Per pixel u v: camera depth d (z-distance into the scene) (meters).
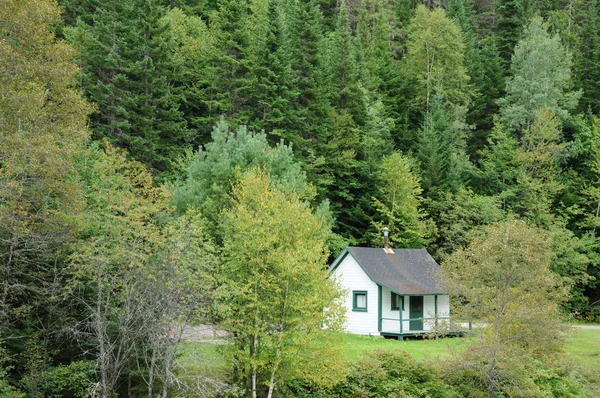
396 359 21.12
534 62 52.78
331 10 69.88
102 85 36.12
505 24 66.69
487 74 61.53
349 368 20.34
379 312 29.98
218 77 43.00
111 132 36.16
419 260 33.69
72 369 16.39
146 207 17.45
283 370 17.48
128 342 16.77
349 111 45.69
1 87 17.16
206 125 43.28
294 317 17.06
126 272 15.87
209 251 18.14
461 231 43.69
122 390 17.70
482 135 56.78
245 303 17.69
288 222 18.50
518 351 18.98
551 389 21.58
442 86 56.03
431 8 82.31
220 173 22.36
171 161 38.06
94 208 18.89
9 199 17.44
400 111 56.84
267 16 43.19
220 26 45.22
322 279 17.89
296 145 39.78
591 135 52.81
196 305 15.44
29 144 16.08
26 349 16.31
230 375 18.75
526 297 19.03
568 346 30.11
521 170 48.25
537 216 46.12
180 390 17.12
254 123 39.62
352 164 44.41
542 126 48.44
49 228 16.55
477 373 19.94
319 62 45.25
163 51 40.72
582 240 46.25
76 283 15.95
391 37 68.94
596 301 46.69
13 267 16.30
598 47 63.62
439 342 28.55
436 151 48.72
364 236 43.50
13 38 18.73
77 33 38.50
